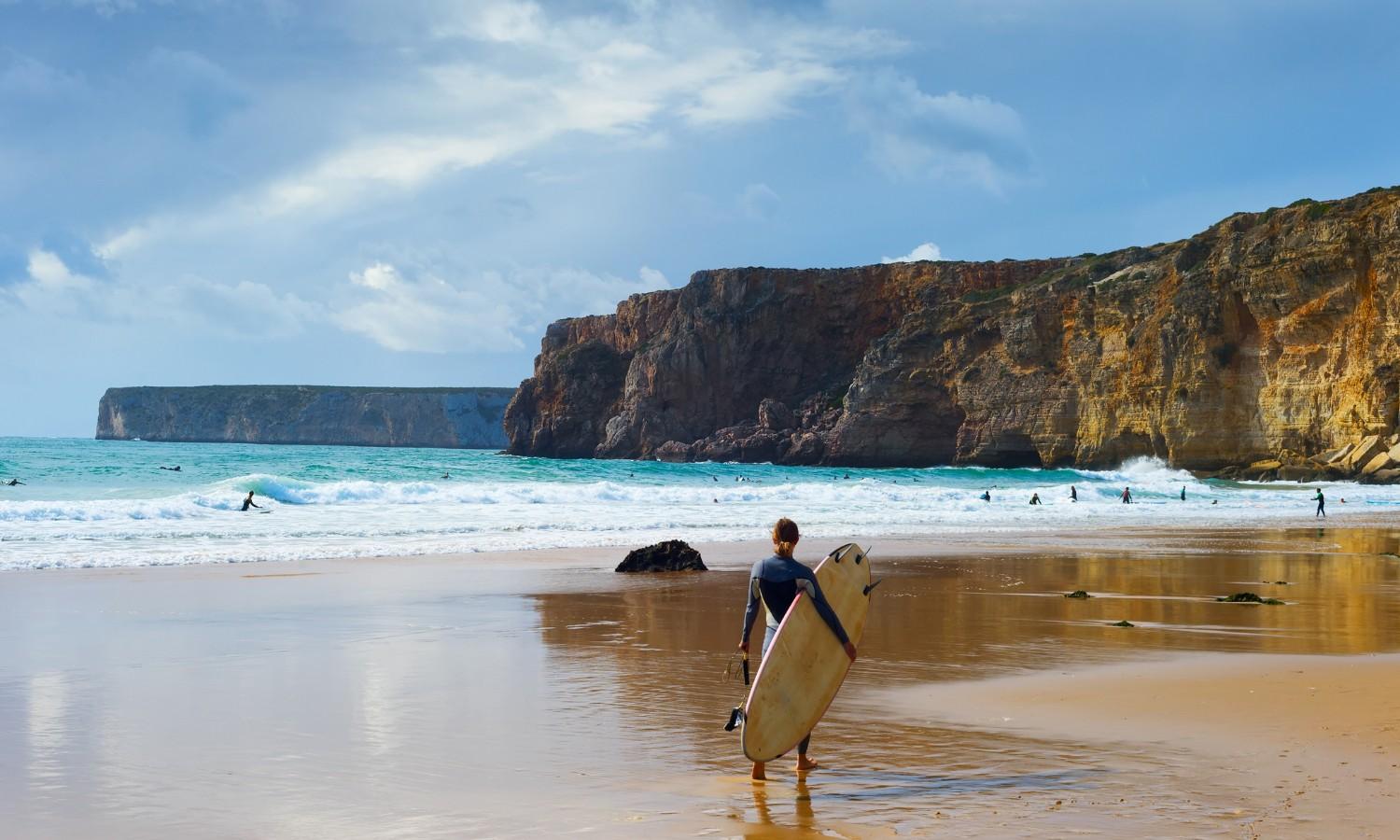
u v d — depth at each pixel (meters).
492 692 10.02
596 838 5.91
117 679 10.45
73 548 23.92
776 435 122.88
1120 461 96.88
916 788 6.88
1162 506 55.06
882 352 117.25
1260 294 86.06
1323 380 81.81
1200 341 89.31
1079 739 8.13
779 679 7.12
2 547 23.75
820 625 7.33
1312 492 70.19
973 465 108.31
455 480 68.81
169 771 7.26
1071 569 22.45
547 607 16.12
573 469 90.88
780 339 133.88
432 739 8.20
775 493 53.09
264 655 11.86
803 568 7.51
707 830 6.04
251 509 36.38
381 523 33.03
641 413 134.25
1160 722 8.62
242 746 7.95
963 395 110.19
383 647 12.48
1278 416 84.62
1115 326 98.94
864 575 7.66
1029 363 106.19
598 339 154.62
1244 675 10.60
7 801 6.56
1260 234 87.62
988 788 6.86
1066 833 5.89
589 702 9.62
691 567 21.58
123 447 138.25
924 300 127.19
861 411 115.75
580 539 28.92
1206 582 20.06
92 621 14.29
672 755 7.80
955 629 13.98
